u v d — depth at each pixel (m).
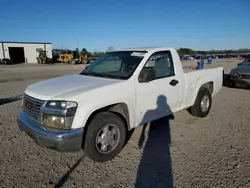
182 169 3.21
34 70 26.52
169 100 4.45
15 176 3.05
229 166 3.26
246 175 3.03
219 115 5.92
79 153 3.76
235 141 4.18
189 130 4.79
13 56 56.47
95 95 3.23
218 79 6.11
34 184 2.88
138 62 4.01
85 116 3.07
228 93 9.40
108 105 3.39
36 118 3.21
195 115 5.57
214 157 3.55
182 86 4.74
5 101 7.98
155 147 3.95
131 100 3.69
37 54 59.12
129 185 2.86
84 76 4.27
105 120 3.35
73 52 60.62
